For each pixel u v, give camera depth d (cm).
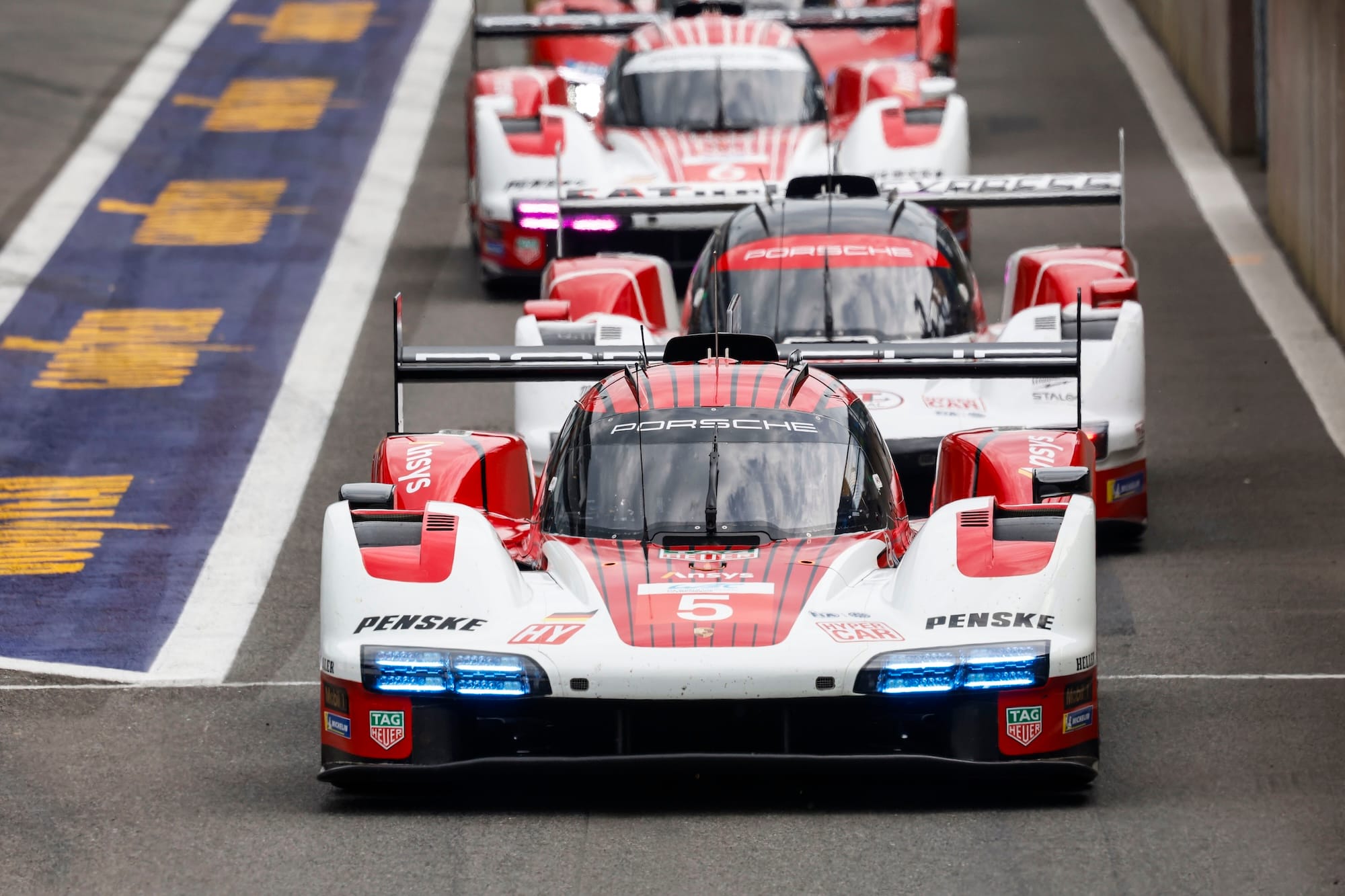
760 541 2412
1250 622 3011
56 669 2967
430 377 2991
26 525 3859
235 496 4047
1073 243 6138
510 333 5266
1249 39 7131
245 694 2823
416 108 8475
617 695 2094
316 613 3300
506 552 2320
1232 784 2241
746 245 3825
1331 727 2464
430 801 2250
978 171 7006
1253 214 6397
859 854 2022
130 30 10050
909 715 2127
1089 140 7506
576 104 4638
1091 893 1905
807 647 2108
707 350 2906
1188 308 5388
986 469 2747
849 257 3747
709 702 2095
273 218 6775
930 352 3028
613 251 5338
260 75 9100
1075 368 2970
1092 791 2228
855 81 5866
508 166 5534
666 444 2544
